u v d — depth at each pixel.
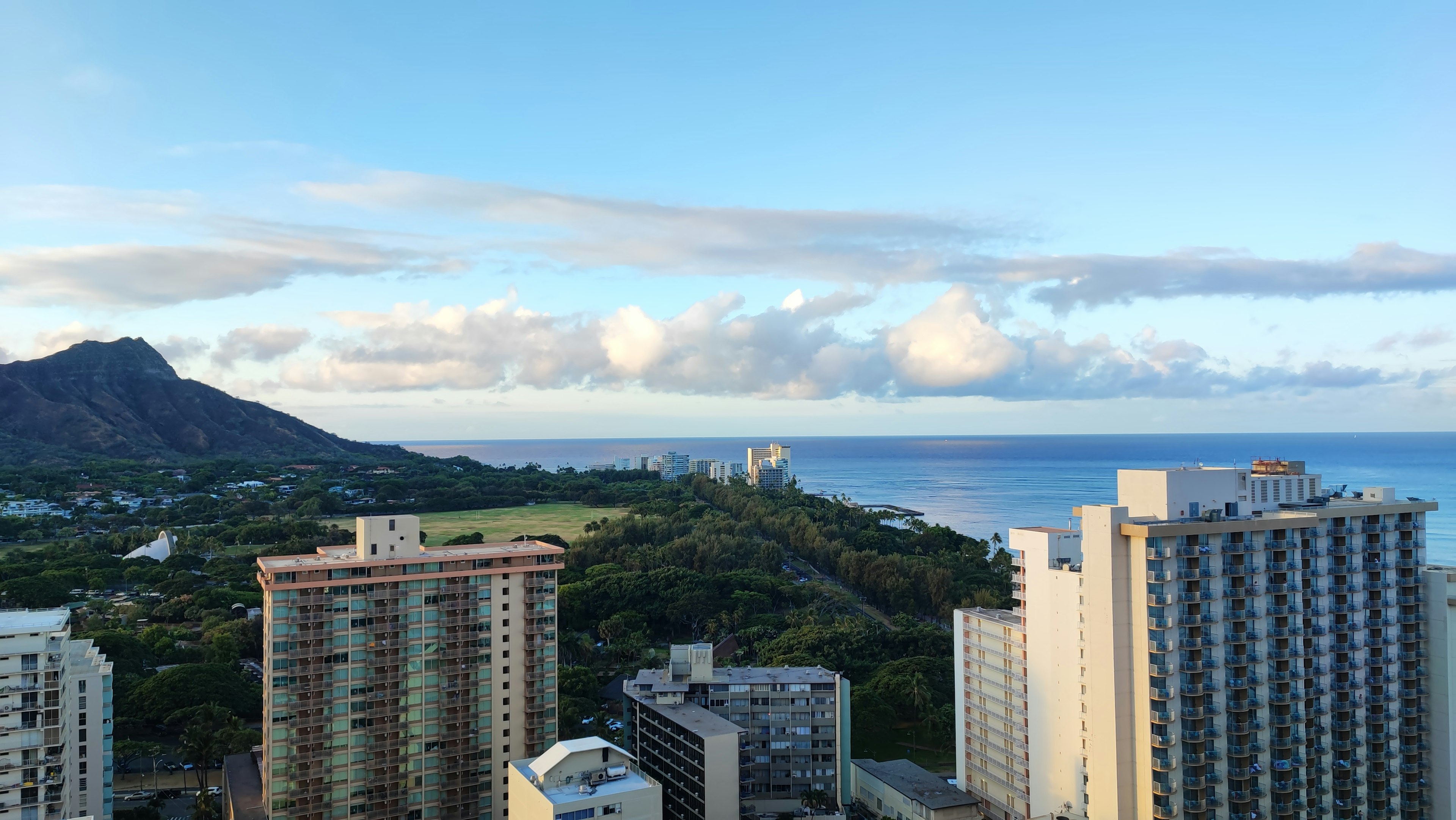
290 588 147.38
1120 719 128.12
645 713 169.38
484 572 161.38
